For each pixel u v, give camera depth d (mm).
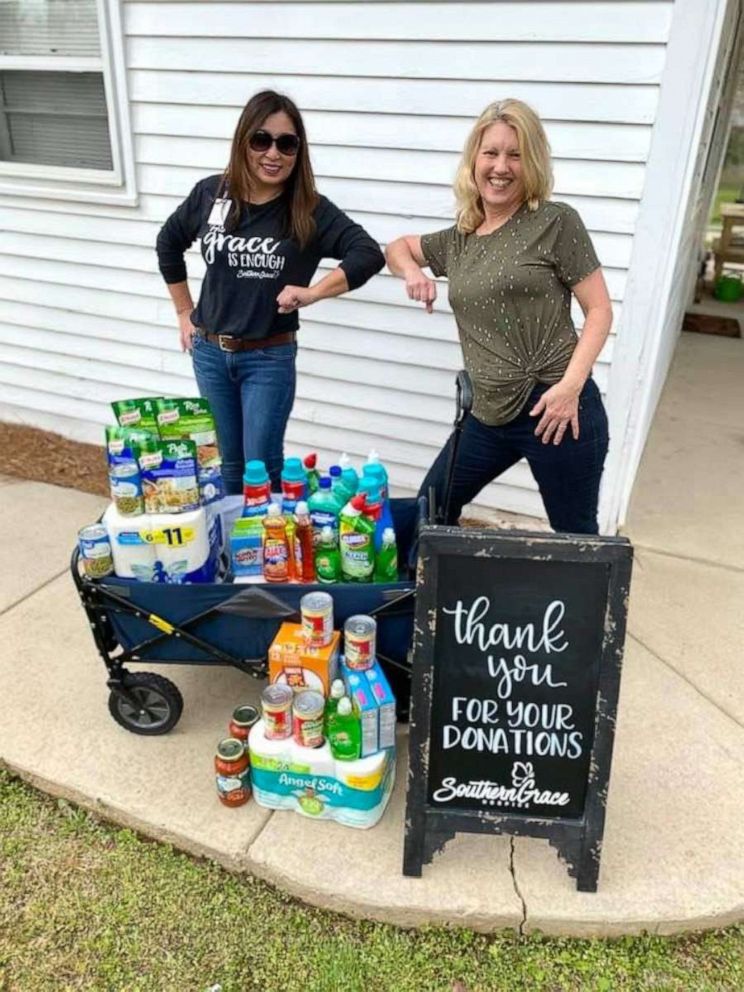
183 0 3561
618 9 2926
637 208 3156
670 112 2975
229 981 2010
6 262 4594
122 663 2547
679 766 2549
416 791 2102
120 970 2033
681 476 4504
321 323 3965
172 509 2359
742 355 6930
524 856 2250
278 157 2707
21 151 4422
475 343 2498
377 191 3602
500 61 3176
